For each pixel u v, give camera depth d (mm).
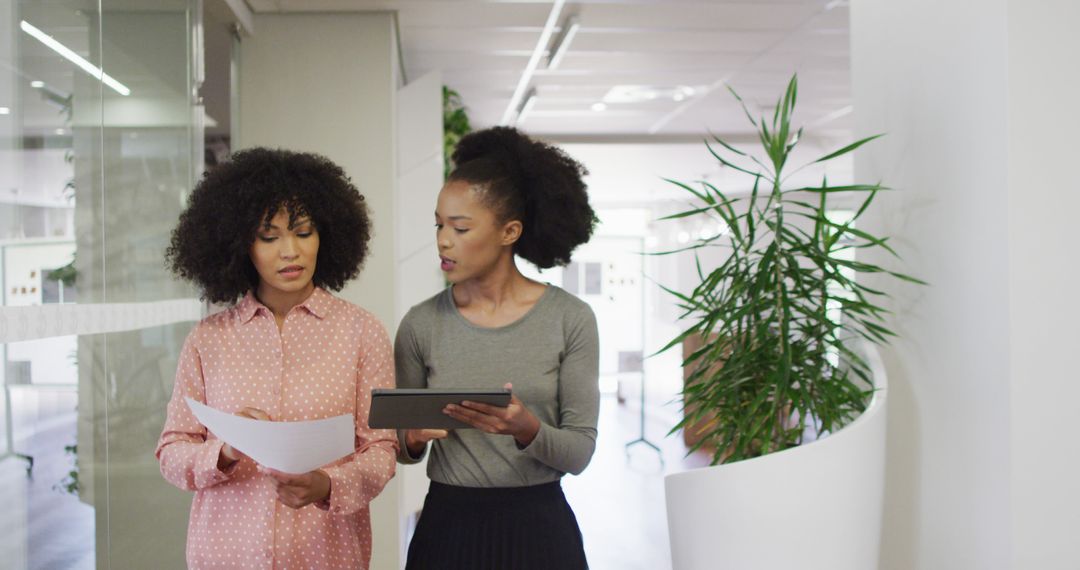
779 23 5004
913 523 2387
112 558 2207
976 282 2080
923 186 2316
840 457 1881
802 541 1842
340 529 1526
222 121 4809
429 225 4996
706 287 2340
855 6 2727
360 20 4406
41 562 1805
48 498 1835
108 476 2180
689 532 1893
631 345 13234
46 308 1838
